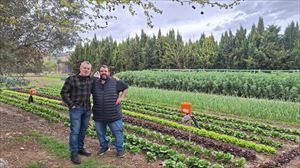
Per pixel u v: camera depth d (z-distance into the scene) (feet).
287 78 61.41
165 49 174.50
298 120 38.75
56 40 34.04
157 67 176.55
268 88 63.26
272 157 24.03
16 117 37.50
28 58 33.63
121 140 21.97
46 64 47.11
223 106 46.62
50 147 23.82
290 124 38.91
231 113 45.50
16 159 20.84
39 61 35.99
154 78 95.81
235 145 26.94
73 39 35.91
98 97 21.43
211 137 29.01
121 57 176.76
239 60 154.92
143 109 47.96
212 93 76.13
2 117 37.14
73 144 20.65
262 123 38.45
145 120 38.32
